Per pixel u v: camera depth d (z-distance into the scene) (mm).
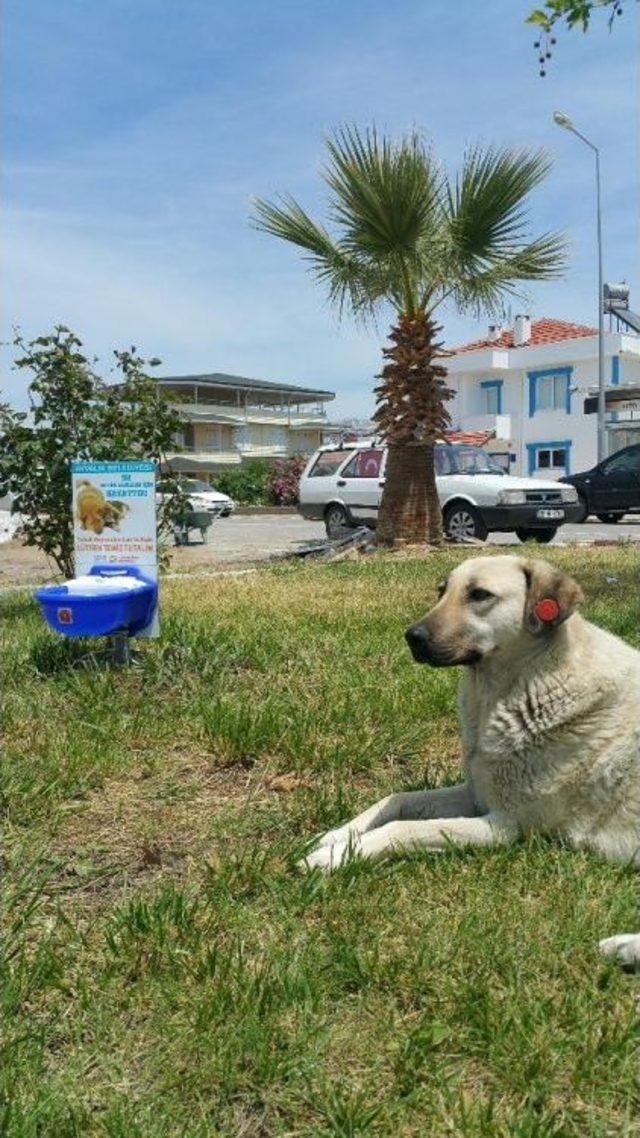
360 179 7180
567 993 1517
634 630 3748
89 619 2996
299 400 38562
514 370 23703
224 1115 1290
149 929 1708
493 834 1964
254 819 2160
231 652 3283
